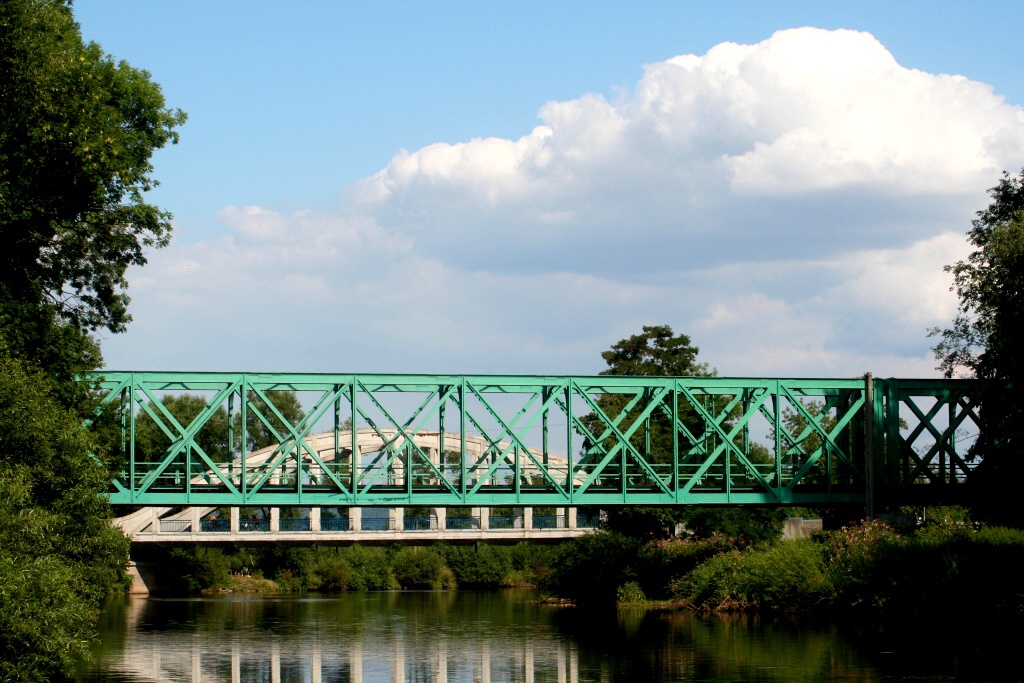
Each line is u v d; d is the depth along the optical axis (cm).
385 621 5822
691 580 5853
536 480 7612
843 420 5444
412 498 5025
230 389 4944
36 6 3972
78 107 4091
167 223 4653
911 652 3991
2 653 2856
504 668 3931
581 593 6581
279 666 4053
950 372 5412
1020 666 3666
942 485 5516
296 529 8025
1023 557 4384
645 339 9481
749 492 5400
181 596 8619
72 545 3622
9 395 3478
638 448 6569
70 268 4694
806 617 5134
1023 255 4656
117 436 4862
